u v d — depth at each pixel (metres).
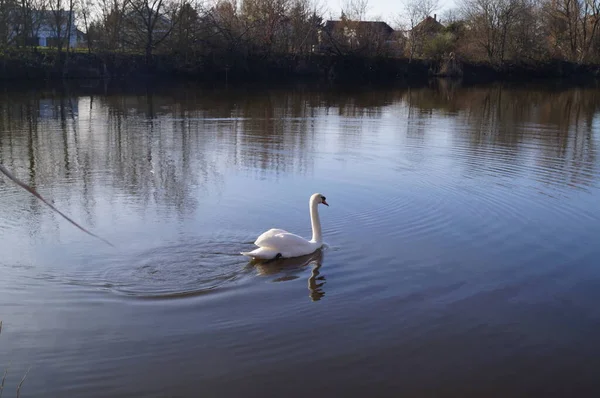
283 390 5.71
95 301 7.46
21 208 11.26
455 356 6.38
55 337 6.59
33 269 8.39
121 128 21.64
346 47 57.94
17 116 24.55
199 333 6.72
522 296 7.86
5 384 5.71
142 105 30.06
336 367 6.11
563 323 7.14
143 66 49.97
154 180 13.71
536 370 6.17
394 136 21.05
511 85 55.09
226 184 13.46
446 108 31.86
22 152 16.67
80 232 9.98
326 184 13.59
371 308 7.43
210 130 21.62
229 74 51.97
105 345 6.45
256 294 7.77
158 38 51.91
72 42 67.88
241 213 11.25
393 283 8.20
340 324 7.00
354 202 12.13
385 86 50.28
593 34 67.75
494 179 14.27
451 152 17.86
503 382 5.94
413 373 6.05
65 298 7.54
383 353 6.40
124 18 50.47
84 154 16.53
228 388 5.72
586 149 18.61
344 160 16.41
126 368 6.03
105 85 43.28
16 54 45.53
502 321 7.17
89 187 12.96
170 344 6.48
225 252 9.24
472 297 7.79
